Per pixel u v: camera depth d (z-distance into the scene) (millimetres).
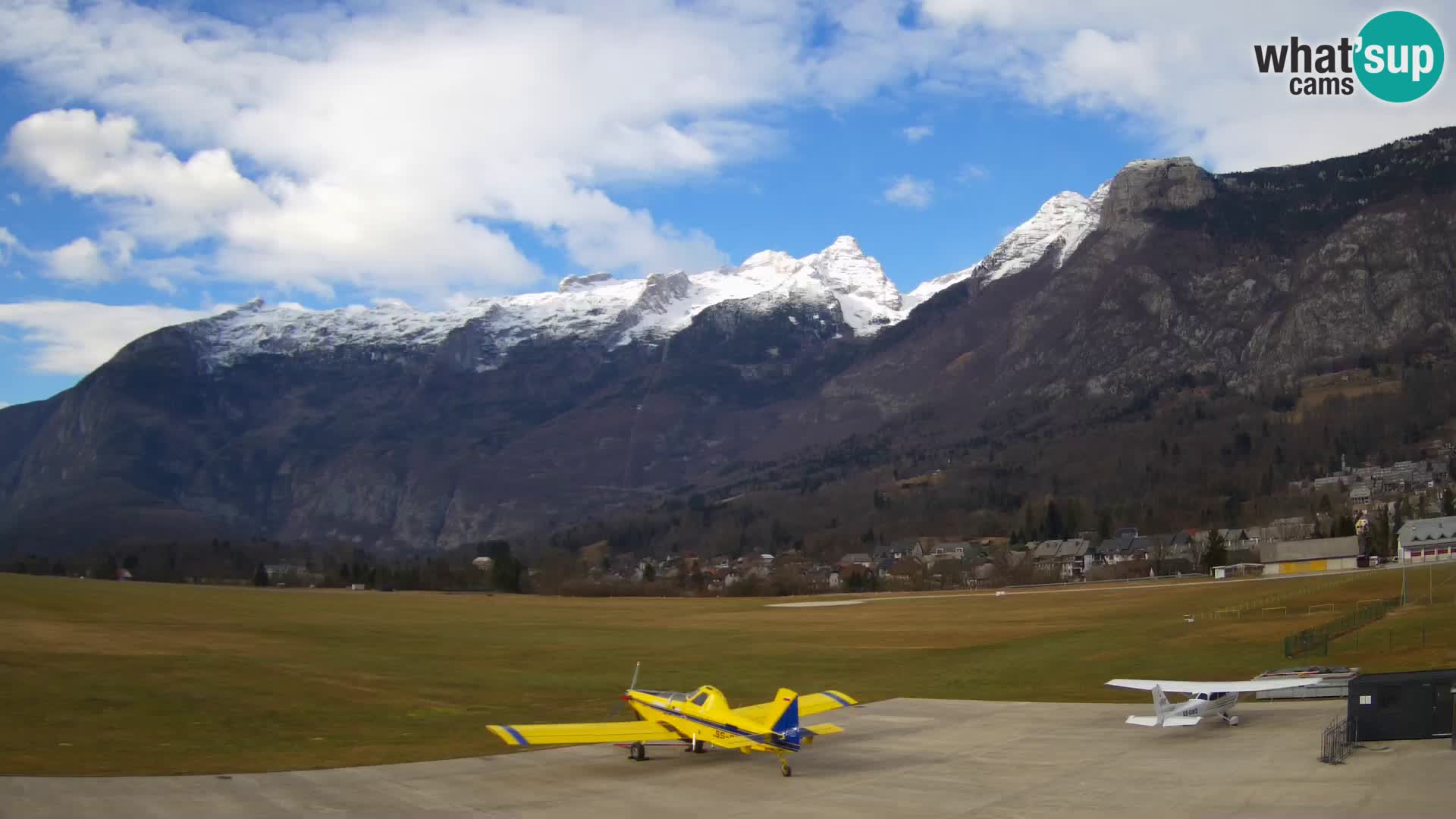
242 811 30609
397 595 180500
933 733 43250
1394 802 28328
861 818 29859
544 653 76625
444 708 50094
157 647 69250
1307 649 59938
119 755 37344
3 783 32469
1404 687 34969
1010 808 30438
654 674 64000
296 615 111438
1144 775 33656
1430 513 191875
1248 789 30938
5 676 51438
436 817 30328
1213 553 173375
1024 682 56750
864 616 112438
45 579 150000
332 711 48125
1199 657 61062
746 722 35531
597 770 36656
